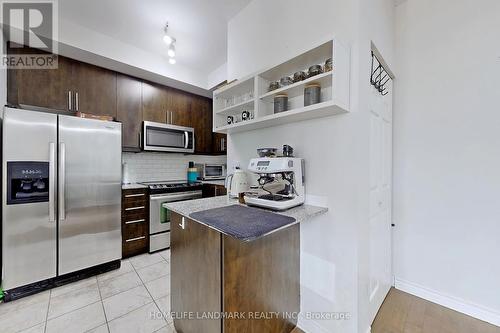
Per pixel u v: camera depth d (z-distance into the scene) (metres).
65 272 2.12
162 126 3.15
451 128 1.79
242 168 2.12
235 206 1.52
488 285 1.64
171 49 2.43
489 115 1.63
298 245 1.58
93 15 2.15
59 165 2.07
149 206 2.85
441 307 1.79
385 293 1.91
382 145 1.81
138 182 3.32
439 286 1.84
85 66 2.59
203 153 3.75
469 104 1.71
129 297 1.92
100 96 2.69
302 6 1.58
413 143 1.97
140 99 3.02
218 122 2.11
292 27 1.64
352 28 1.32
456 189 1.77
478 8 1.67
